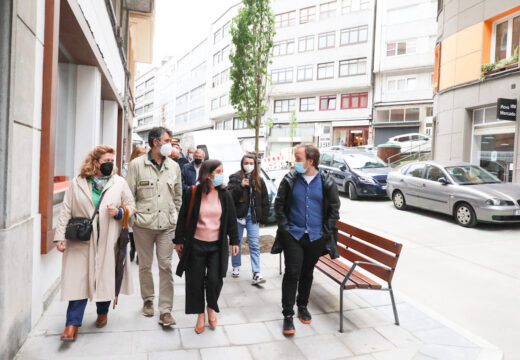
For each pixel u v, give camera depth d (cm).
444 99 1666
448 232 860
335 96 4016
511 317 430
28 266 328
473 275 570
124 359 303
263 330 365
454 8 1589
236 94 747
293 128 4116
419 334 364
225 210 362
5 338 281
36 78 345
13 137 292
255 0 717
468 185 938
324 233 374
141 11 1683
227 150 1229
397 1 3569
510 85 1305
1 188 281
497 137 1403
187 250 351
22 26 306
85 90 752
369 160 1459
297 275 367
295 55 4184
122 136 1461
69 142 730
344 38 3900
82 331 348
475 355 326
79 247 329
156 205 373
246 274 543
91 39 641
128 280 363
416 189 1072
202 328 355
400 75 3641
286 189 380
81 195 328
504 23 1397
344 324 384
